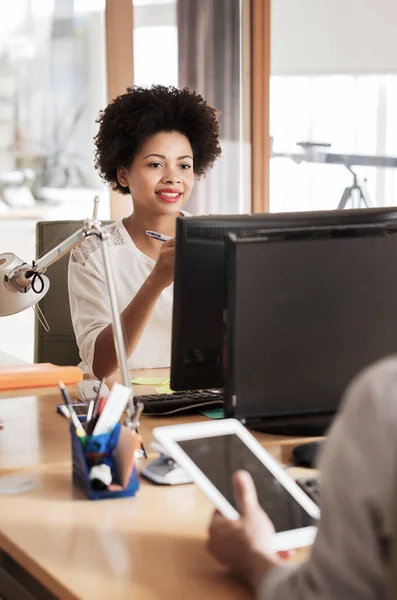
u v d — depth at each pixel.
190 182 2.81
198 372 1.97
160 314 2.68
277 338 1.67
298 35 4.63
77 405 2.17
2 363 2.65
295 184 4.74
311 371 1.70
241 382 1.66
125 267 2.72
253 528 1.28
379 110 4.82
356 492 0.98
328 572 1.01
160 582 1.28
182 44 4.41
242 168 4.62
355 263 1.71
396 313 1.74
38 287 2.10
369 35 4.76
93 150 4.26
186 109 2.79
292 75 4.65
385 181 4.91
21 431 2.01
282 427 1.95
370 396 0.98
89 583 1.27
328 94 4.73
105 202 4.32
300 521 1.42
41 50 4.12
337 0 4.68
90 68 4.22
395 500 0.95
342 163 4.81
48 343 2.97
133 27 4.28
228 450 1.50
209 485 1.41
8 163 4.12
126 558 1.36
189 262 1.88
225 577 1.29
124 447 1.62
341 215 2.00
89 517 1.52
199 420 2.09
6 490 1.64
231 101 4.55
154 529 1.47
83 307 2.65
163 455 1.72
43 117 4.16
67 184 4.24
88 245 2.71
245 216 1.93
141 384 2.45
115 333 1.79
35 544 1.41
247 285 1.64
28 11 4.08
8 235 4.17
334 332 1.71
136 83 4.32
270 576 1.15
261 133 4.62
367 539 0.99
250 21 4.53
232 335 1.64
